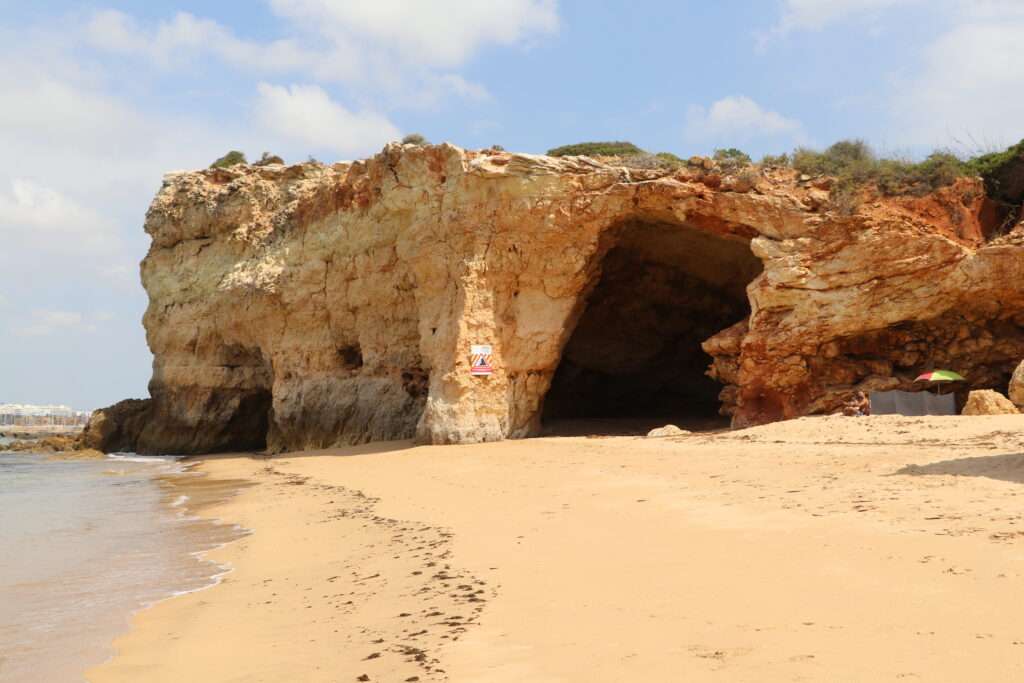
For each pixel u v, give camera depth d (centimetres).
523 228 3347
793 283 2908
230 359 5038
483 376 3294
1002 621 609
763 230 3019
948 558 799
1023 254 2639
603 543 1109
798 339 2884
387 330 4075
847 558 853
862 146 3222
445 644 749
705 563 915
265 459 3897
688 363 4312
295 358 4466
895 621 639
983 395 2289
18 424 19138
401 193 3738
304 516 1842
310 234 4431
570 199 3300
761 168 3189
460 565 1091
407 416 3947
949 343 2855
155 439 5203
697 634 673
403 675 676
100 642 932
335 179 4406
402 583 1041
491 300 3366
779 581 798
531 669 642
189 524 1892
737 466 1791
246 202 4925
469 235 3394
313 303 4366
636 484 1700
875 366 2895
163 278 5219
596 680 597
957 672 525
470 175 3384
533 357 3400
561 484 1845
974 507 1027
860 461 1619
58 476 3566
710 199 3092
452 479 2203
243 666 787
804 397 2911
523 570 1010
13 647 926
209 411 5062
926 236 2794
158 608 1085
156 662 838
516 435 3384
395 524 1551
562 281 3372
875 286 2834
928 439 1883
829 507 1162
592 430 3603
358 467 2856
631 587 855
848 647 596
